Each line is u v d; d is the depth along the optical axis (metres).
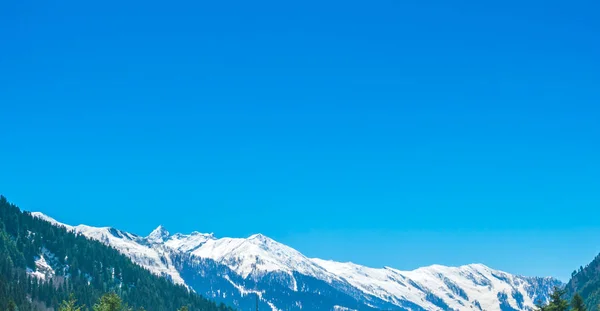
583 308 165.75
